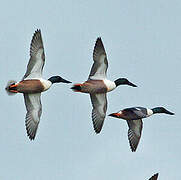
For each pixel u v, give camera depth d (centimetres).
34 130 2636
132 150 2777
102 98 2720
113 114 2762
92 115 2712
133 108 2792
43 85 2612
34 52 2595
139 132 2803
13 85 2592
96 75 2692
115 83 2812
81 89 2678
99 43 2677
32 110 2642
